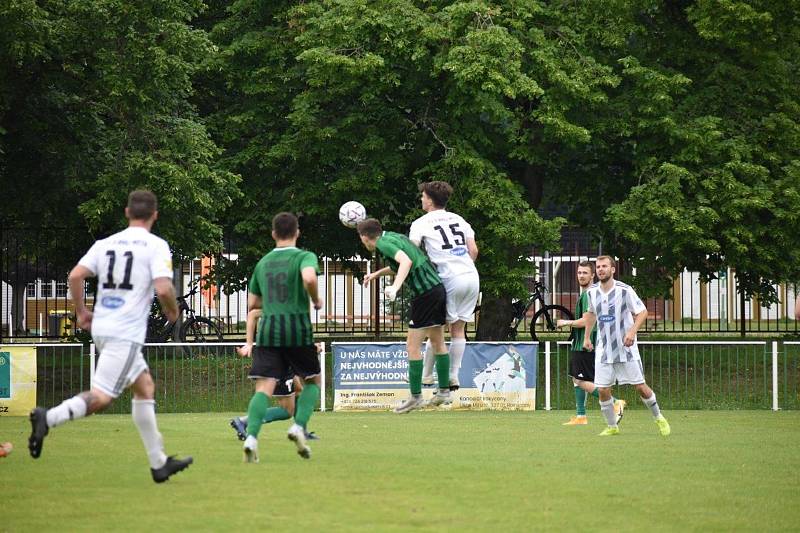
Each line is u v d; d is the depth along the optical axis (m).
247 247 79.19
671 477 29.36
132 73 68.06
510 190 73.75
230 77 79.00
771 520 23.39
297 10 75.94
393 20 72.50
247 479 27.88
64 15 67.44
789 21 76.19
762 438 41.34
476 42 70.75
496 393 61.47
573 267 115.50
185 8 70.75
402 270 37.25
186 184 67.81
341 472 29.28
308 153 76.44
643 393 42.78
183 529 21.64
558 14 78.38
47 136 73.69
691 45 79.75
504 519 22.88
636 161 77.75
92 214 68.12
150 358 67.56
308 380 31.62
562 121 72.88
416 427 46.41
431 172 75.19
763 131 77.56
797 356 66.75
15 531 21.48
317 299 30.22
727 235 74.00
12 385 57.62
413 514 23.28
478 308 90.56
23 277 105.81
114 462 31.66
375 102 77.12
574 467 31.16
